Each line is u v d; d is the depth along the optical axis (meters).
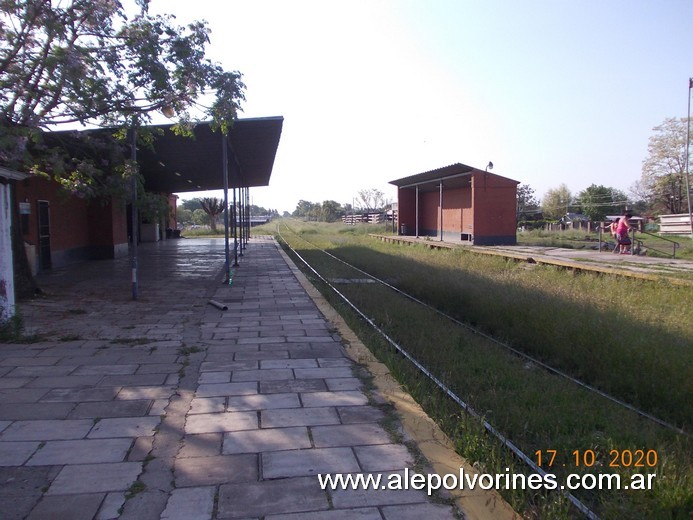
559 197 64.12
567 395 5.29
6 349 6.75
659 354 6.05
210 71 9.88
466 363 6.49
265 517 3.04
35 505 3.16
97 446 3.96
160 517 3.04
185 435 4.15
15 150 7.56
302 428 4.27
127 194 11.02
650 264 15.06
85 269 17.09
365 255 22.31
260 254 24.00
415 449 3.90
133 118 9.96
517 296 9.58
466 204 27.12
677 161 44.69
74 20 8.80
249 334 7.73
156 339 7.37
